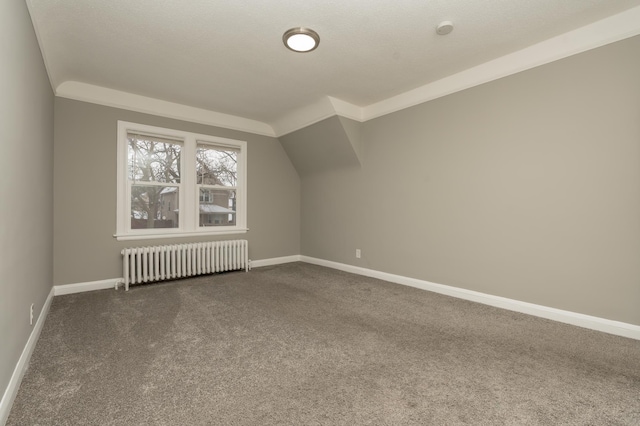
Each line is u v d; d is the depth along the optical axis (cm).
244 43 256
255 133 482
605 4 208
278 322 249
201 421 133
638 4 209
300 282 383
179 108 403
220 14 218
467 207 309
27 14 187
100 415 136
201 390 156
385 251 395
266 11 215
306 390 156
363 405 144
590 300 235
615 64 221
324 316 263
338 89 354
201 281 386
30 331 192
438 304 296
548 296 256
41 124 240
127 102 364
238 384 161
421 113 348
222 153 454
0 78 130
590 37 230
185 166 412
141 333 226
